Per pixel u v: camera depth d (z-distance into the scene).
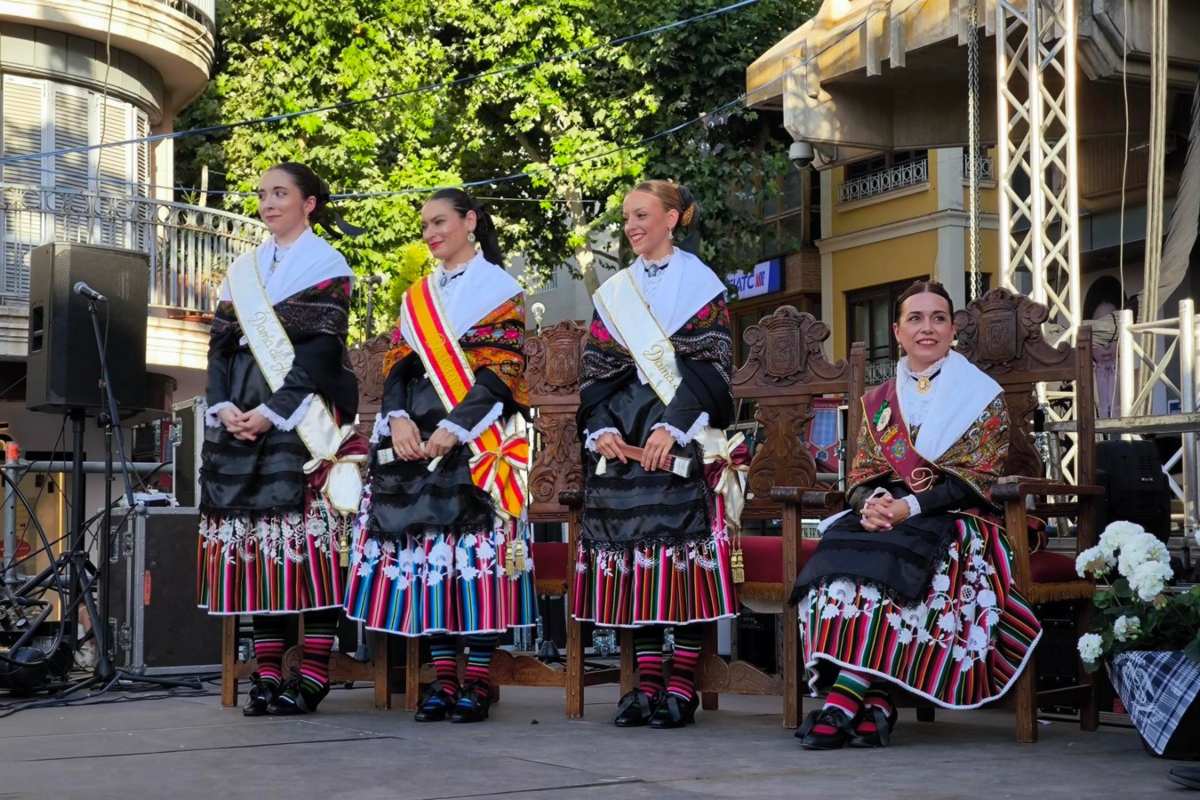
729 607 4.39
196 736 4.24
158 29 14.00
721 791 3.24
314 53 17.34
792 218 23.56
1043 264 8.58
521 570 4.63
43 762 3.72
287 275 4.88
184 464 7.29
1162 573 3.80
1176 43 8.79
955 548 4.05
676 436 4.35
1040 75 8.62
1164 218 10.80
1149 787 3.31
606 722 4.61
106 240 13.05
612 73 18.66
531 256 20.55
